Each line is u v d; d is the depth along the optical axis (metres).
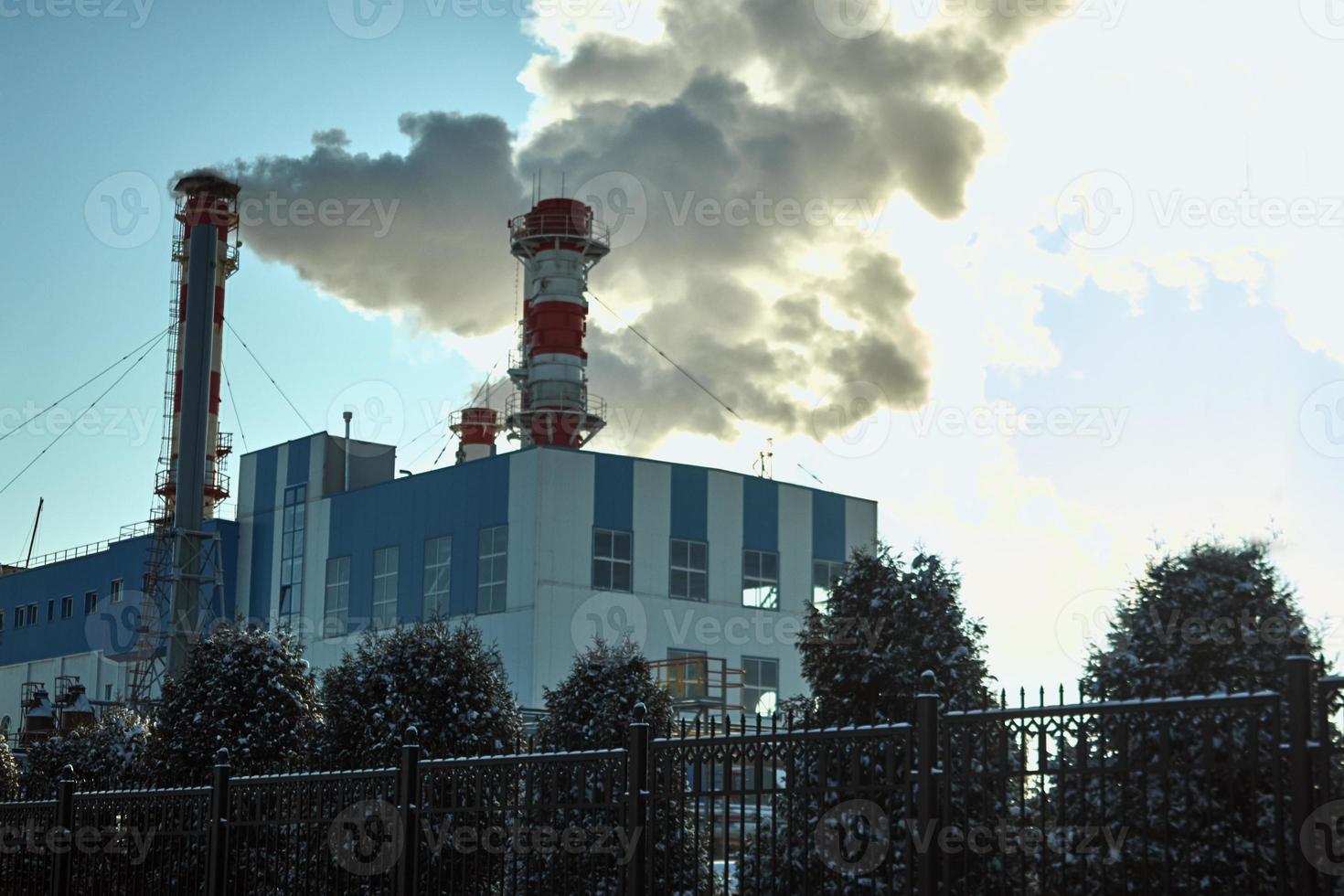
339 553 60.78
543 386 64.00
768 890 11.45
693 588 55.47
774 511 58.06
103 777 33.00
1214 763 7.66
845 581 16.53
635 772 10.52
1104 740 8.09
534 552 52.81
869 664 15.95
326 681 22.36
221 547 65.50
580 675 23.02
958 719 8.75
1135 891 9.14
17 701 76.44
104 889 16.31
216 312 76.75
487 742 21.39
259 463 66.12
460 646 21.94
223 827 14.48
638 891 10.38
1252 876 8.19
